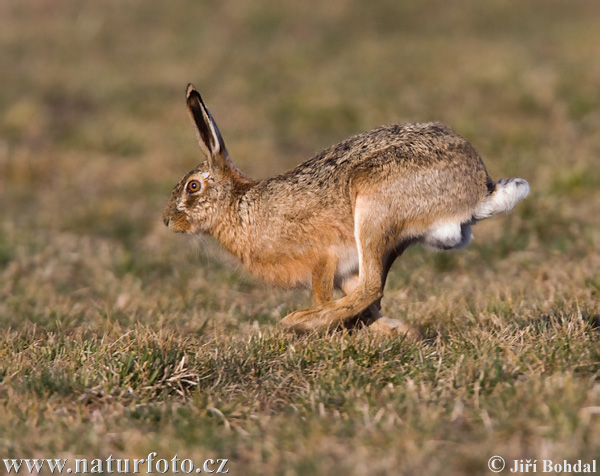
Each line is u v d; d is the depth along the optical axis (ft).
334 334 63.62
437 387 54.34
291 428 48.98
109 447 49.03
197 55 211.61
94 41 226.99
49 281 98.12
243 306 84.07
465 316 71.87
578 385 51.24
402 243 67.82
